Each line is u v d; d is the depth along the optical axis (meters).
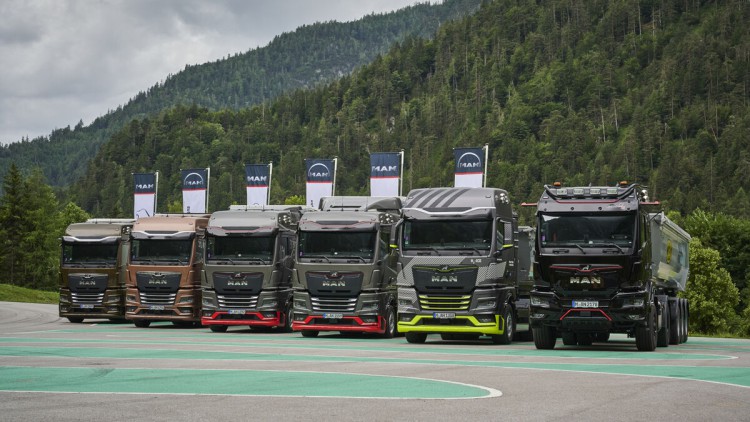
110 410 10.80
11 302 69.81
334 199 35.75
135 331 33.03
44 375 15.12
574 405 11.45
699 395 12.62
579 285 22.91
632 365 17.80
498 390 13.00
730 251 106.44
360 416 10.30
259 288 32.78
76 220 141.12
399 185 50.09
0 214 120.81
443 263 26.17
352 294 30.06
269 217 33.31
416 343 27.17
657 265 26.42
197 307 36.00
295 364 17.50
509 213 27.94
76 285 39.47
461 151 48.00
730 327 83.88
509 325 27.14
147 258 35.81
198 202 57.47
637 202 22.92
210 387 13.27
